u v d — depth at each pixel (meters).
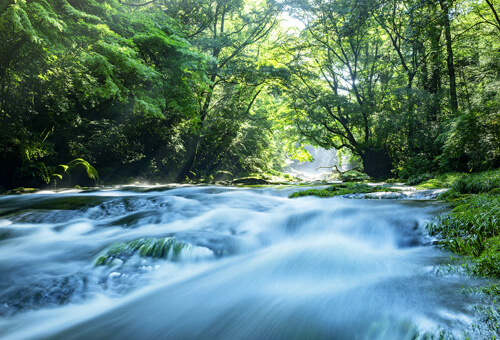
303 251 4.80
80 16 14.24
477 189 8.32
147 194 12.12
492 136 11.01
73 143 20.70
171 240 5.01
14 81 16.25
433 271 3.43
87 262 4.58
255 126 31.03
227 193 11.69
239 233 5.95
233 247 5.26
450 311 2.49
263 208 8.27
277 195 11.12
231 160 34.22
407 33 16.16
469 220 4.47
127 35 18.03
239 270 4.32
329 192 10.10
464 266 3.35
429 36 18.56
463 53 20.73
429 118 18.81
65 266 4.45
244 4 26.00
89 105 20.20
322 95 25.36
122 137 23.17
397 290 3.03
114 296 3.81
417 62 21.72
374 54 26.69
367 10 16.56
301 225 6.26
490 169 11.85
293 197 10.27
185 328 2.91
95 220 7.11
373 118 21.69
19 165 15.60
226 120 26.81
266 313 3.00
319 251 4.73
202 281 4.06
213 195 10.95
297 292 3.40
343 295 3.09
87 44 15.16
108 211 7.81
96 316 3.32
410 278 3.34
